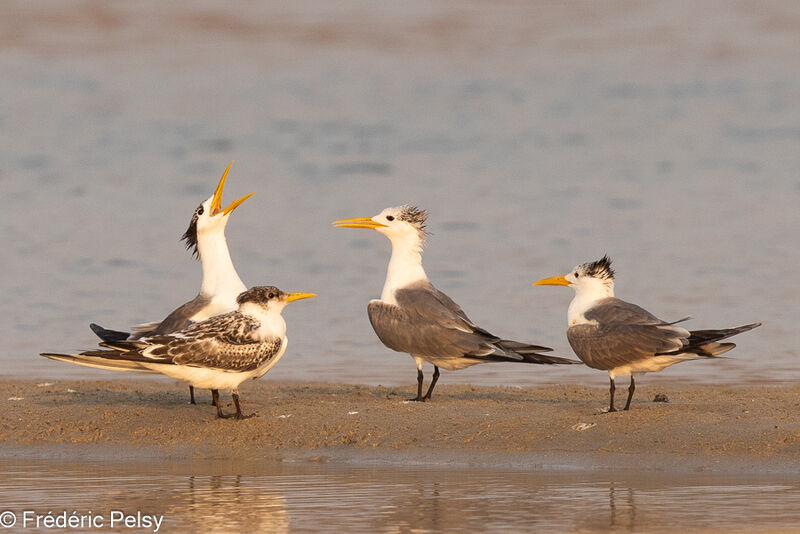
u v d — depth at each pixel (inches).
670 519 344.5
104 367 450.3
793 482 382.9
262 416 473.7
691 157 1370.6
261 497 378.6
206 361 448.1
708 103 1716.3
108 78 1940.2
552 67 2009.1
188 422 470.6
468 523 345.4
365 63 2064.5
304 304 775.1
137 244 971.9
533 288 815.1
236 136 1525.6
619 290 805.2
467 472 405.7
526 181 1251.8
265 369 468.1
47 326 717.9
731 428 427.8
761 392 510.3
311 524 347.3
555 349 650.2
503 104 1744.6
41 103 1743.4
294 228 1035.3
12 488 395.2
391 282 513.3
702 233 994.7
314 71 2005.4
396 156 1402.6
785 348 637.3
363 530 340.5
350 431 451.2
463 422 453.7
